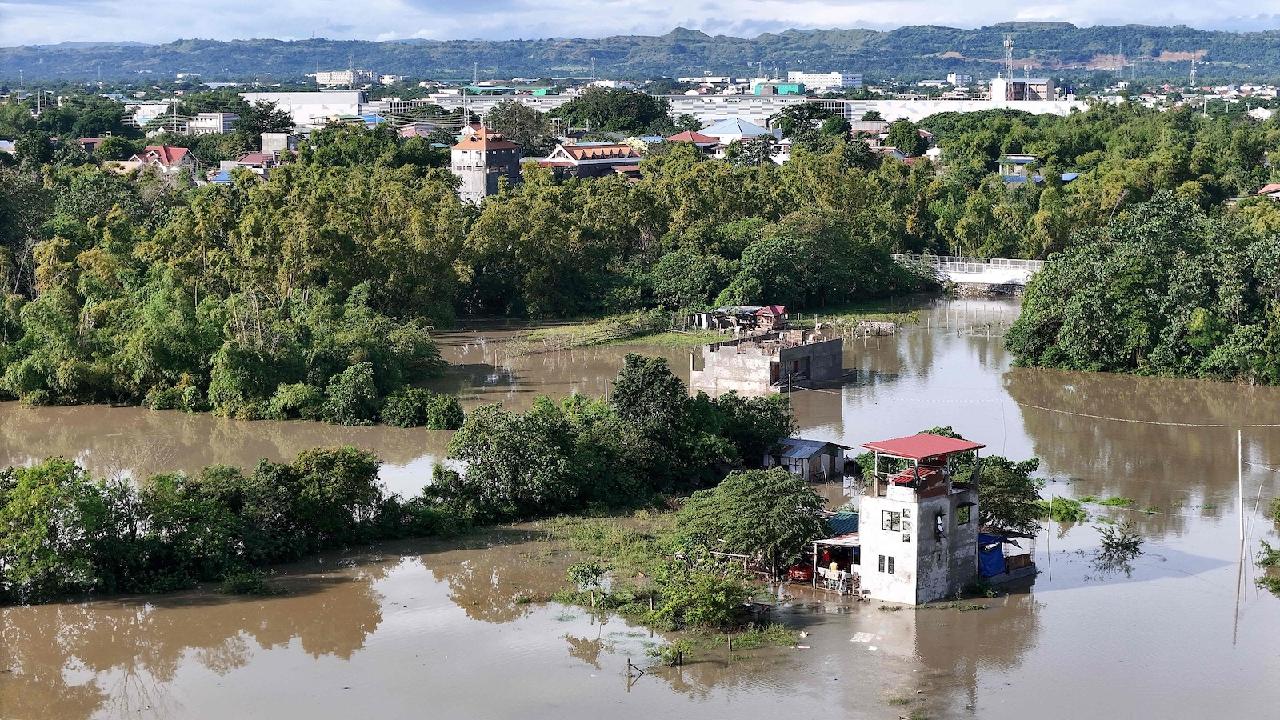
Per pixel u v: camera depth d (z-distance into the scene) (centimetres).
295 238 19300
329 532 10238
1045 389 16062
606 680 7956
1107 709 7550
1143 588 9294
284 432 14138
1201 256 16625
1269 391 15788
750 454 12200
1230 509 11188
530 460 10875
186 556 9556
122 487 9706
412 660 8269
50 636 8638
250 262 19238
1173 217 16962
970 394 15762
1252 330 16025
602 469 11294
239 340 15412
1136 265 16762
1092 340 16912
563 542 10306
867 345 19075
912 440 9181
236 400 14888
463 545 10294
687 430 11850
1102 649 8300
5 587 9194
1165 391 15888
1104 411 14875
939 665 8088
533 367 17575
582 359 18112
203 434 14088
